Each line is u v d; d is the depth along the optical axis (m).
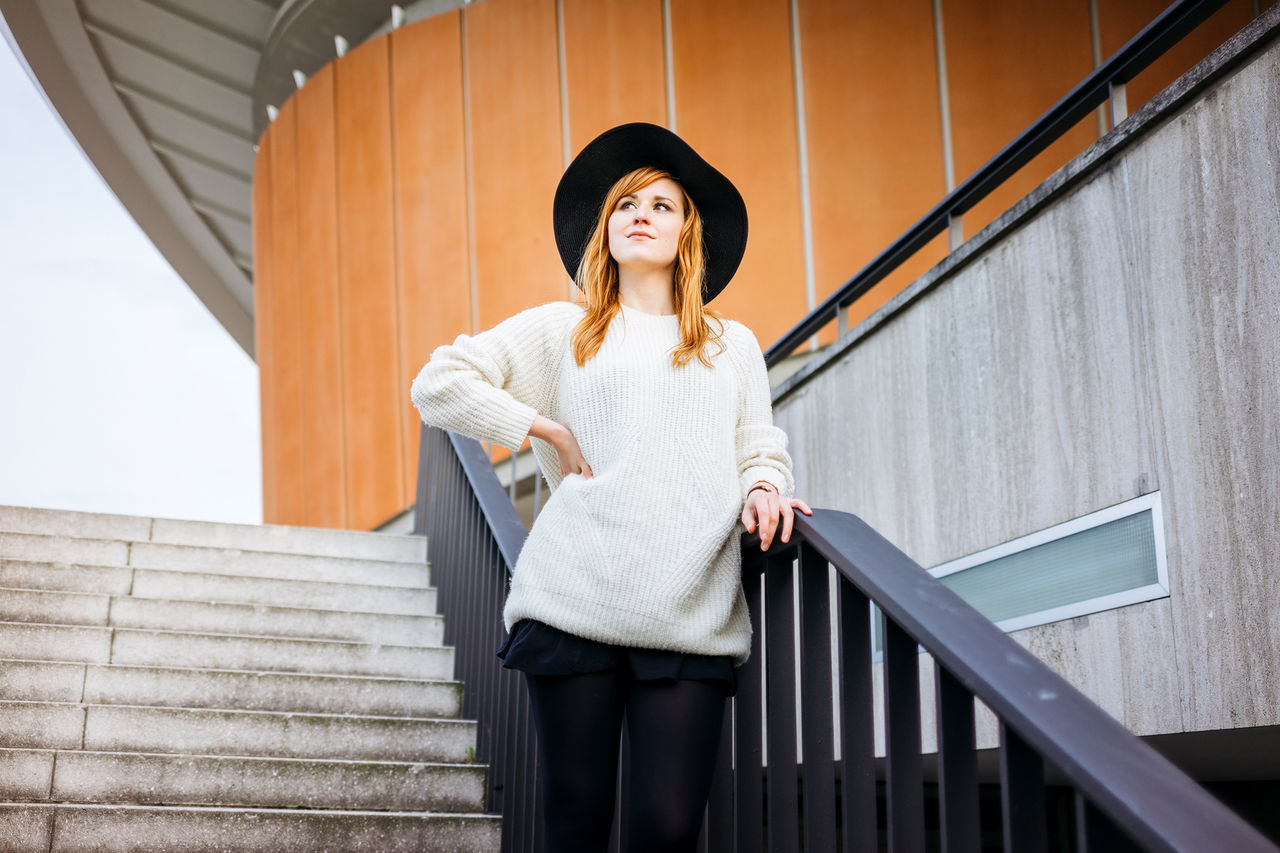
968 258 3.86
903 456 4.20
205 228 18.53
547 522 1.77
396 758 3.81
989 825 5.57
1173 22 3.02
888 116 9.16
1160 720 2.94
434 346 10.73
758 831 1.85
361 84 11.91
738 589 1.77
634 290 1.93
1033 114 8.95
